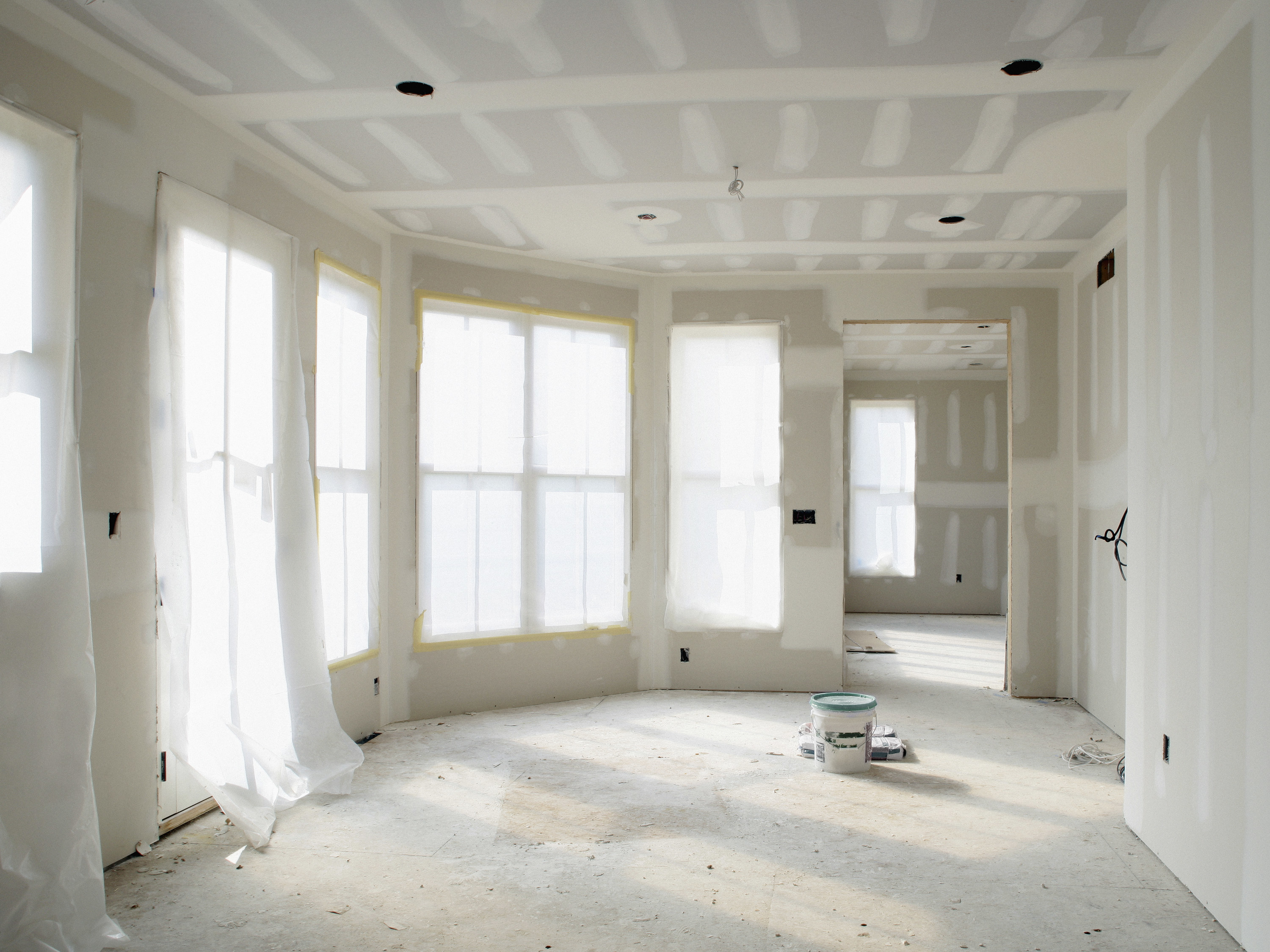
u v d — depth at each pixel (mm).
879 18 2670
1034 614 5727
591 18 2688
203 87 3150
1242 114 2480
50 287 2617
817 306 5848
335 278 4348
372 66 3000
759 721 5000
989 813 3531
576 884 2852
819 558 5832
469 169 3955
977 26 2711
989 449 10250
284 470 3801
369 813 3500
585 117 3400
